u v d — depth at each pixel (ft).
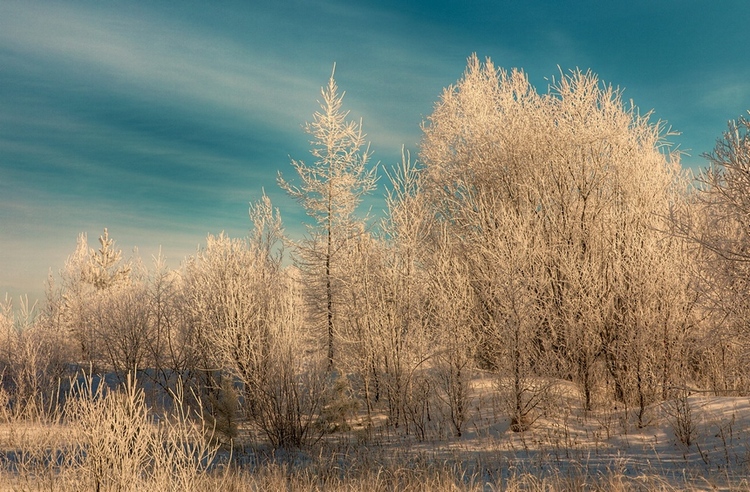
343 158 63.26
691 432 27.25
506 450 28.81
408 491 23.08
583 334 36.96
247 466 27.68
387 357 38.63
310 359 36.86
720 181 25.98
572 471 23.61
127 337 54.34
